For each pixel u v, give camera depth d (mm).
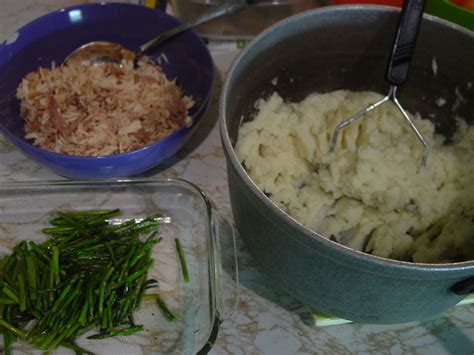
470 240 713
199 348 676
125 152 796
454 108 802
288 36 727
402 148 767
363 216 734
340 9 727
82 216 790
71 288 708
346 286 557
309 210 743
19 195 815
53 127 850
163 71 985
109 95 900
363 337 713
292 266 582
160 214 821
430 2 883
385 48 781
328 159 771
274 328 714
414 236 730
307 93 842
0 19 1133
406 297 554
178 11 1089
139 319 707
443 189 738
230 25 1074
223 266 773
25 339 671
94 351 672
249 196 549
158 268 763
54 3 1187
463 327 725
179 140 811
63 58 989
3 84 901
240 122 747
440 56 754
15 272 732
